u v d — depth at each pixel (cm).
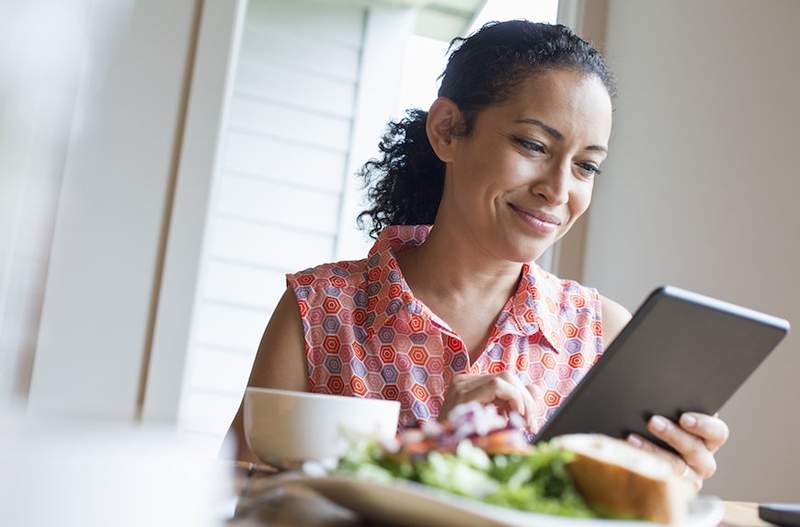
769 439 165
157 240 213
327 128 333
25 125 210
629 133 222
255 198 329
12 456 81
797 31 173
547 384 124
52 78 213
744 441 172
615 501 52
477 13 297
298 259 332
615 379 73
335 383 121
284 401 75
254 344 326
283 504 61
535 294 125
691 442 81
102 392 207
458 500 48
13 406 199
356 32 332
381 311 123
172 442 176
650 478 51
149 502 58
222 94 217
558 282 134
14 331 205
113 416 207
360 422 74
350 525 55
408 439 57
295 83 331
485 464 56
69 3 215
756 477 167
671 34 211
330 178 333
